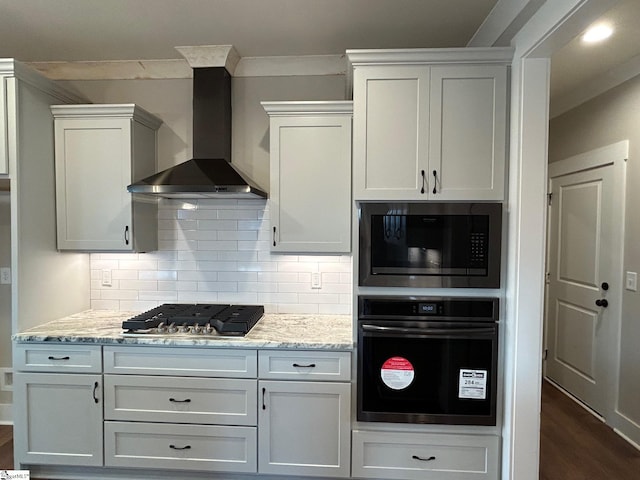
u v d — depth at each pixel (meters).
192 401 2.07
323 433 2.05
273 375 2.04
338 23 2.12
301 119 2.24
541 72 1.82
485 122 1.95
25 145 2.13
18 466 2.15
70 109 2.31
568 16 1.47
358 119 1.98
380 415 2.02
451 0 1.90
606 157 2.78
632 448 2.50
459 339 1.98
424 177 1.97
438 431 2.03
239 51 2.46
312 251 2.27
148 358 2.07
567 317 3.29
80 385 2.10
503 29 1.88
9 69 2.04
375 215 1.98
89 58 2.56
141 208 2.45
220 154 2.46
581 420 2.85
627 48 2.32
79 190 2.35
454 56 1.93
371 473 2.06
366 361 2.01
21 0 1.89
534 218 1.85
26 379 2.11
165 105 2.64
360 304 2.01
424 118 1.96
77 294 2.58
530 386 1.88
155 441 2.10
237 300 2.65
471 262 1.96
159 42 2.34
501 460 2.00
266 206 2.61
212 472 2.15
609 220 2.77
